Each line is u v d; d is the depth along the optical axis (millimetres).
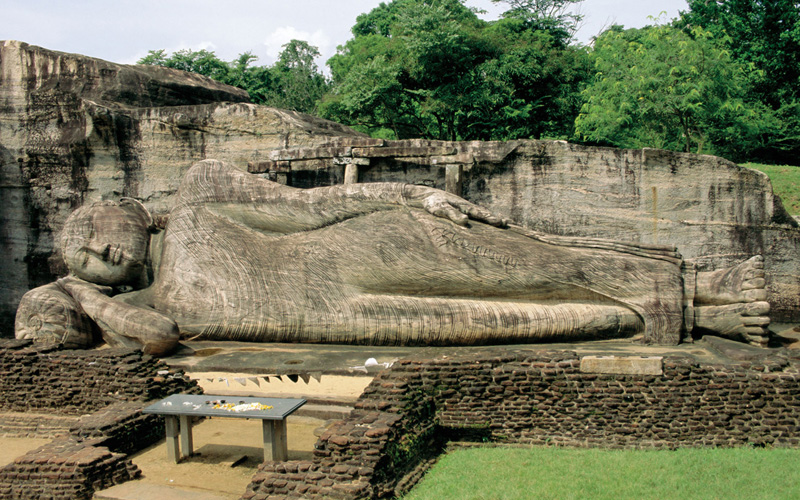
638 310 9898
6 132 14195
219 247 11312
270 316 10820
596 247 10234
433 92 25500
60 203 14055
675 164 11953
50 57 14141
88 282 12055
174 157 13844
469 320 10086
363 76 26312
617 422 7488
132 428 7676
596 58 23297
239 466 7168
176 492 6465
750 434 7312
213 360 9852
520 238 10414
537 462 6879
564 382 7672
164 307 11406
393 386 7484
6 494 6625
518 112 24969
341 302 10633
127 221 12117
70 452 6840
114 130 13781
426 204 10625
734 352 8633
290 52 41594
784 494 5805
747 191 11938
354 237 10766
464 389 7797
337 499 5777
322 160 13109
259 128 13570
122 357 9055
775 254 11977
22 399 9234
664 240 11938
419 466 6883
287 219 11273
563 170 12094
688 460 6754
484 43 25156
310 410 8227
